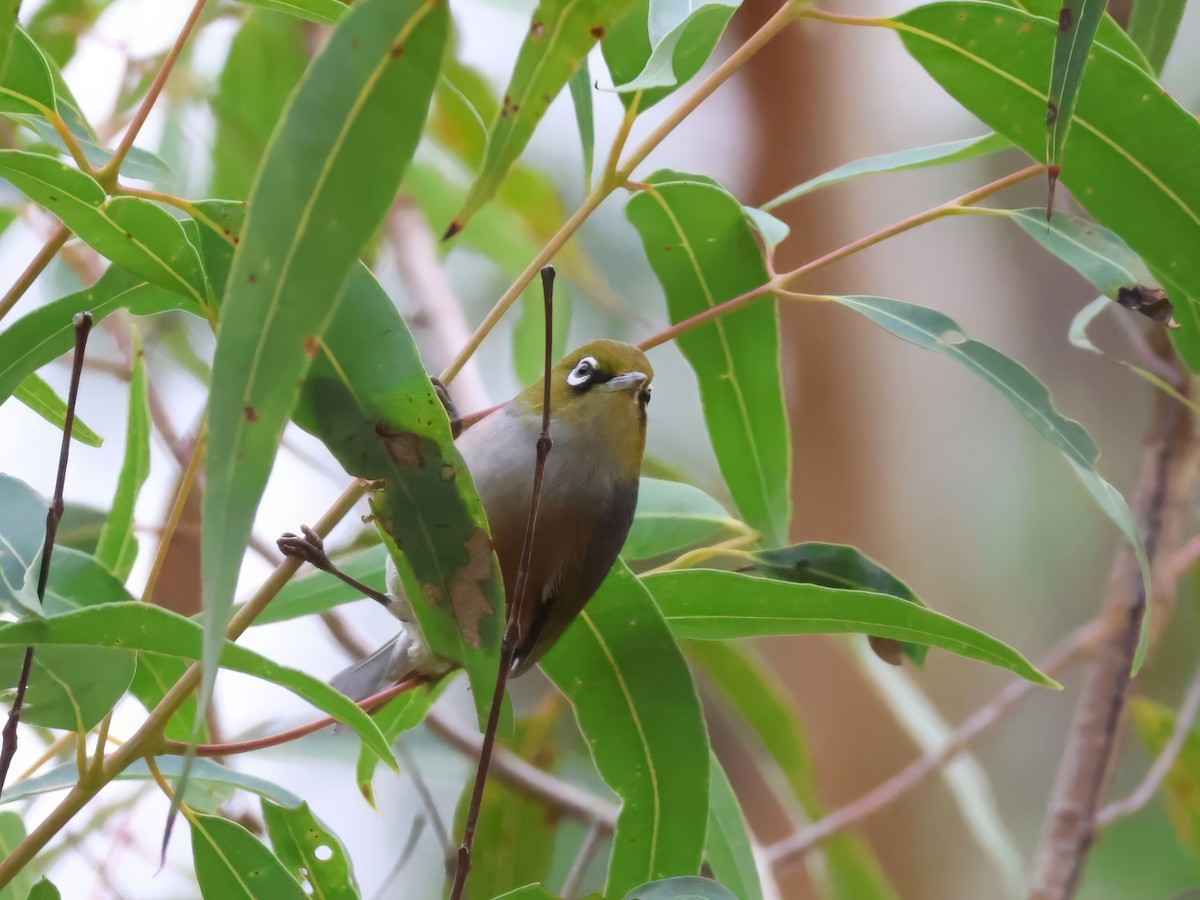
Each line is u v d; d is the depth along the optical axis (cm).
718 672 987
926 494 1402
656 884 521
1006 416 1480
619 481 732
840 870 1030
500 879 948
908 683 1041
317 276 362
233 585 349
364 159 364
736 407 754
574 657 634
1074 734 895
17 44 482
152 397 966
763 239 708
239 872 562
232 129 1106
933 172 1452
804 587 596
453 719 1007
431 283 1131
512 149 441
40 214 978
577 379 740
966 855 1259
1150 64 642
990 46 545
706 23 507
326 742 862
